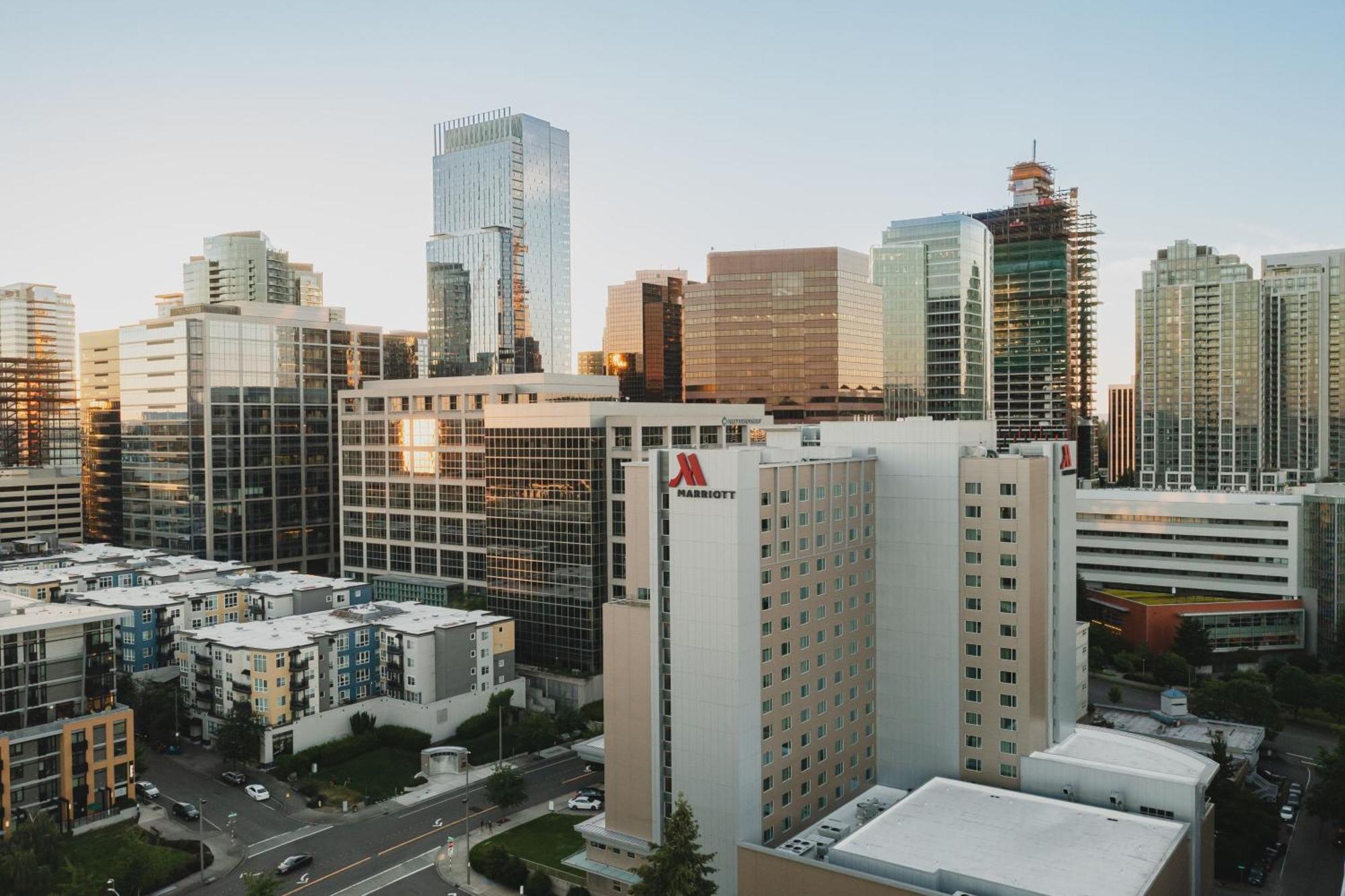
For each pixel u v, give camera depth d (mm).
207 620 193625
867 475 128125
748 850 98500
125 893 112312
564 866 119625
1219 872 121188
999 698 121688
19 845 108938
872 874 92312
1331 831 135250
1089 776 111375
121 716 136125
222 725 154875
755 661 106875
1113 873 89312
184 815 136125
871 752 129625
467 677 175375
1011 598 120500
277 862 122812
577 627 195875
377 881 117938
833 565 121125
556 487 198250
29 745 127938
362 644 172625
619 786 114938
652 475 109438
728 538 104062
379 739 166500
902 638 128500
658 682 109625
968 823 101312
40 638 132000
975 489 122750
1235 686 173250
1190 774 113250
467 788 147625
